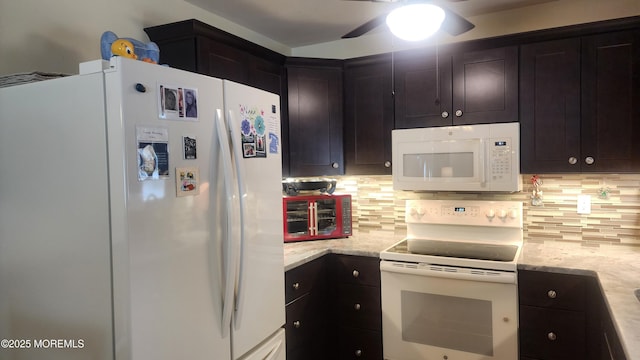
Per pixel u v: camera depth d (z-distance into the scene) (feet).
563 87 7.54
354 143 9.52
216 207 4.82
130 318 3.89
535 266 6.93
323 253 8.45
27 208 4.42
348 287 8.52
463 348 7.48
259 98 5.67
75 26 6.08
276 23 9.14
